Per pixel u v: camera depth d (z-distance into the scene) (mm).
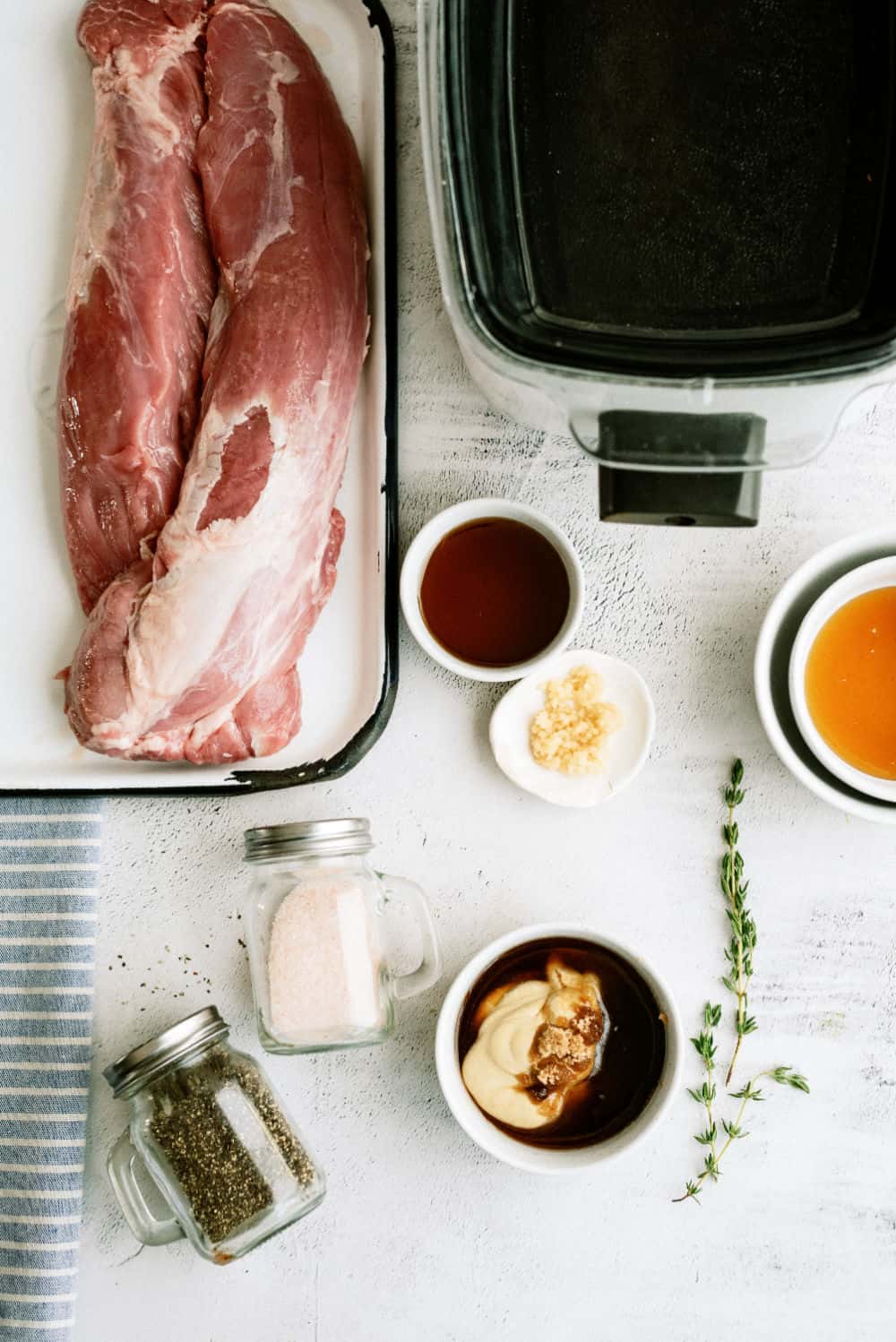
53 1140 1234
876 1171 1250
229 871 1278
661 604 1274
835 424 925
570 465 1274
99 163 1170
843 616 1198
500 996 1207
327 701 1237
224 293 1163
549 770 1240
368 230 1213
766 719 1168
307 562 1147
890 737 1202
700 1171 1254
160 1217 1194
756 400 893
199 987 1274
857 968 1256
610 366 913
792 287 927
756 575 1272
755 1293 1253
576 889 1270
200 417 1149
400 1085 1267
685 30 930
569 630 1198
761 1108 1256
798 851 1265
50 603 1247
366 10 1215
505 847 1272
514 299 947
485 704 1276
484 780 1275
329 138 1161
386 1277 1264
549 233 950
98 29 1171
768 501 1270
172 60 1170
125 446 1150
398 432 1263
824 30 913
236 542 1108
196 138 1177
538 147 947
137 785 1214
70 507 1179
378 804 1277
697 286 936
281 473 1112
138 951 1274
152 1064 1129
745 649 1271
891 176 903
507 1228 1262
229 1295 1269
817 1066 1254
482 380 1182
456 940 1270
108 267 1159
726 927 1260
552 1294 1261
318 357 1124
